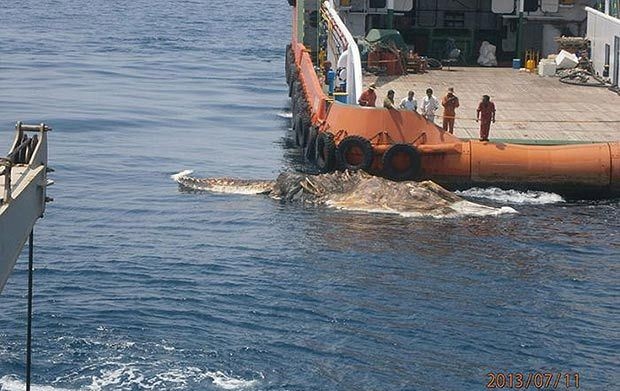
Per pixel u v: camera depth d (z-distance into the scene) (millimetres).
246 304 39312
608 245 45969
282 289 40656
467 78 63250
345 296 40094
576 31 67812
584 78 62406
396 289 40844
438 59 68625
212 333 37000
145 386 33469
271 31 139000
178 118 73312
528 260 44031
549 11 67312
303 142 60062
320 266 42938
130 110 75750
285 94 85312
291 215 49188
